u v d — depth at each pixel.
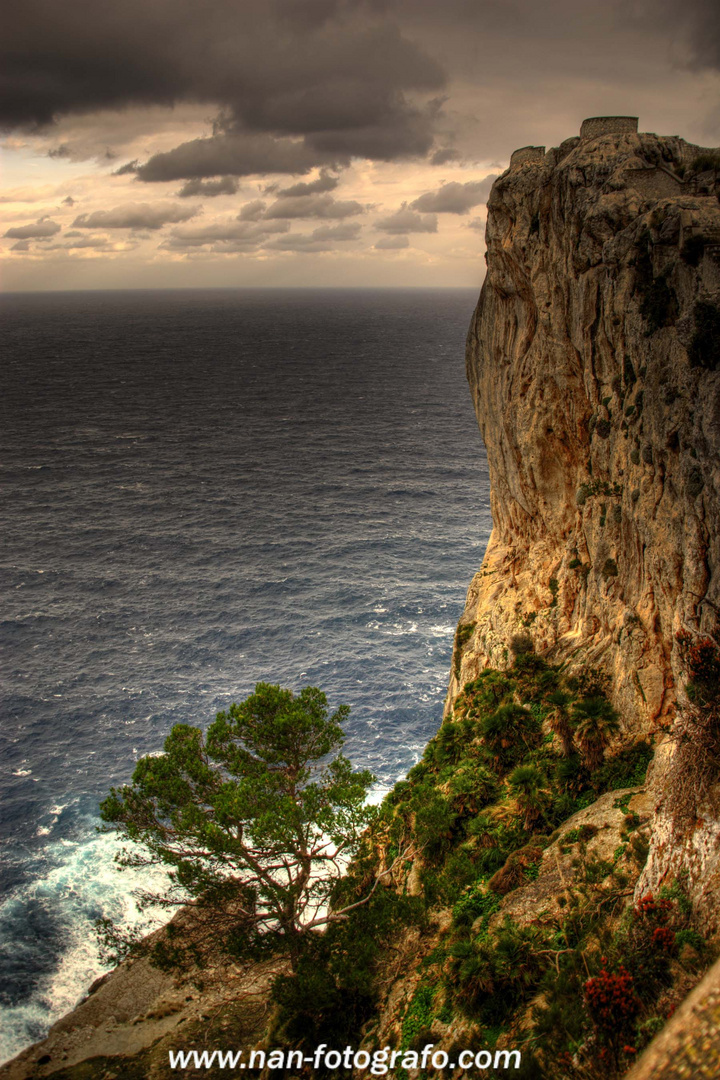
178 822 31.59
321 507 146.12
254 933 33.16
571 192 44.41
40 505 144.25
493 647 55.03
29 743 72.81
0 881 56.06
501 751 42.00
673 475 35.44
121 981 43.91
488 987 26.69
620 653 40.06
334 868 50.56
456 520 140.62
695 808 23.94
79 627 96.06
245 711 35.31
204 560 118.56
